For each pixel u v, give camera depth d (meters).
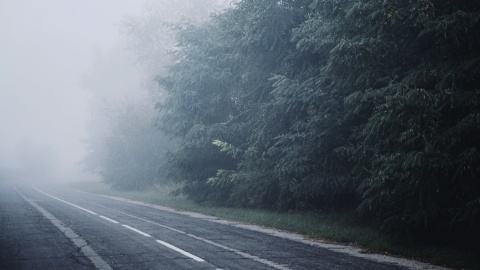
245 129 22.05
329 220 15.66
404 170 9.29
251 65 20.06
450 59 9.97
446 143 9.05
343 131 14.30
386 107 9.67
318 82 14.65
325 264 8.27
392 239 10.98
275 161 17.81
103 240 10.83
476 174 9.14
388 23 10.48
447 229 10.41
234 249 9.76
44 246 9.88
